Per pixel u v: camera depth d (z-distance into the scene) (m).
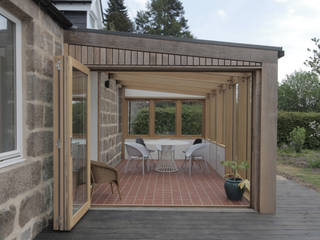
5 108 2.69
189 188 5.43
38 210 3.16
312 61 9.24
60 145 3.21
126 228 3.41
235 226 3.53
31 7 2.92
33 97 3.01
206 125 9.01
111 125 7.44
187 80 6.48
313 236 3.25
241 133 5.29
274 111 3.97
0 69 2.62
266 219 3.79
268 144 3.99
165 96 9.75
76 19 7.21
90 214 3.89
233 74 5.03
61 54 3.80
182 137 9.91
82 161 3.83
